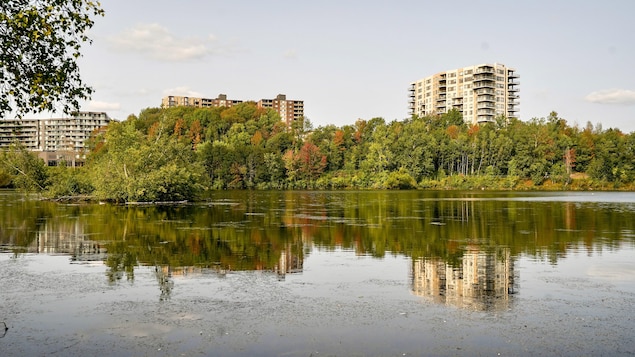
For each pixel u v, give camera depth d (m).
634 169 124.50
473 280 17.45
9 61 12.60
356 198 77.94
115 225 34.38
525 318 13.11
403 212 47.25
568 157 128.50
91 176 65.81
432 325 12.54
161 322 12.76
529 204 60.12
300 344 11.23
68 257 21.83
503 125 169.88
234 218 40.16
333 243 26.17
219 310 13.79
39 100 12.81
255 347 11.05
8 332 12.00
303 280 17.45
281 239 27.62
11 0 12.58
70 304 14.36
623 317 13.17
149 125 163.75
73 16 13.04
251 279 17.59
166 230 31.55
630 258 21.73
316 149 141.75
